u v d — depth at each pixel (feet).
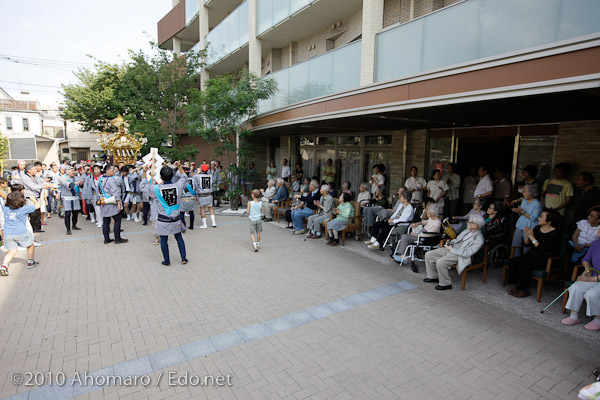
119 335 14.28
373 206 31.68
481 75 16.65
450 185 30.01
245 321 15.53
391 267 23.22
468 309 17.03
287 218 34.76
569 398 10.96
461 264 19.07
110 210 28.14
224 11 66.90
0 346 13.41
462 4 18.47
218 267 22.77
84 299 17.71
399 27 22.74
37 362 12.43
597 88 13.10
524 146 27.14
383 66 24.21
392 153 36.81
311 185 33.14
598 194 19.94
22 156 81.00
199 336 14.24
